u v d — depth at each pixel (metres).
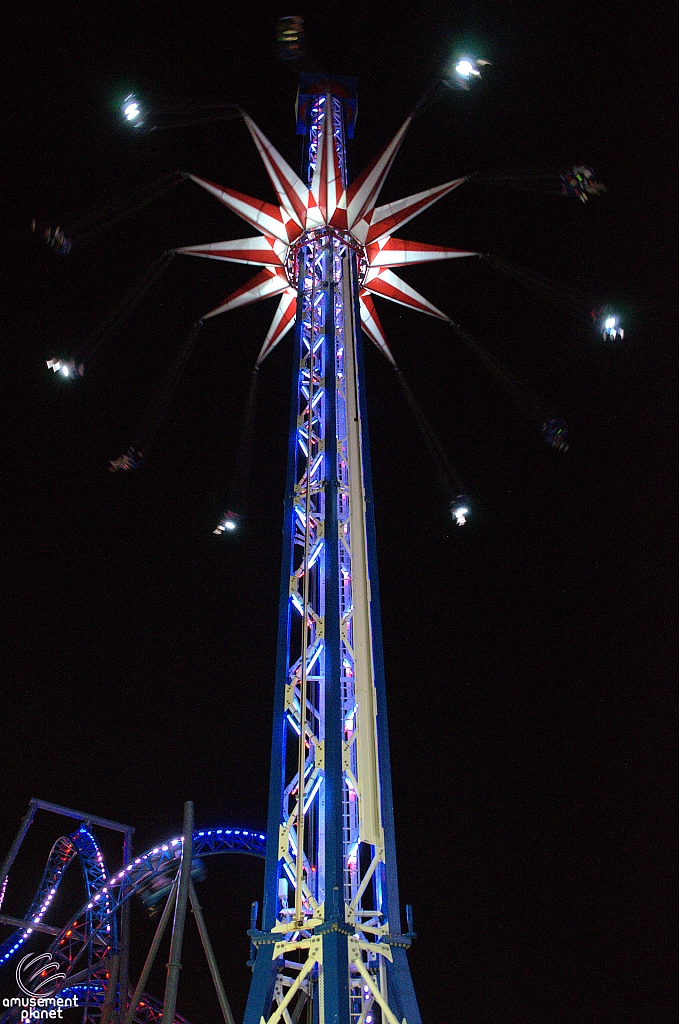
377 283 29.83
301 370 23.00
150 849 41.44
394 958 15.04
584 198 30.09
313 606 19.31
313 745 16.91
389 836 16.17
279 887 15.82
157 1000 45.31
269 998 14.26
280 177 27.36
